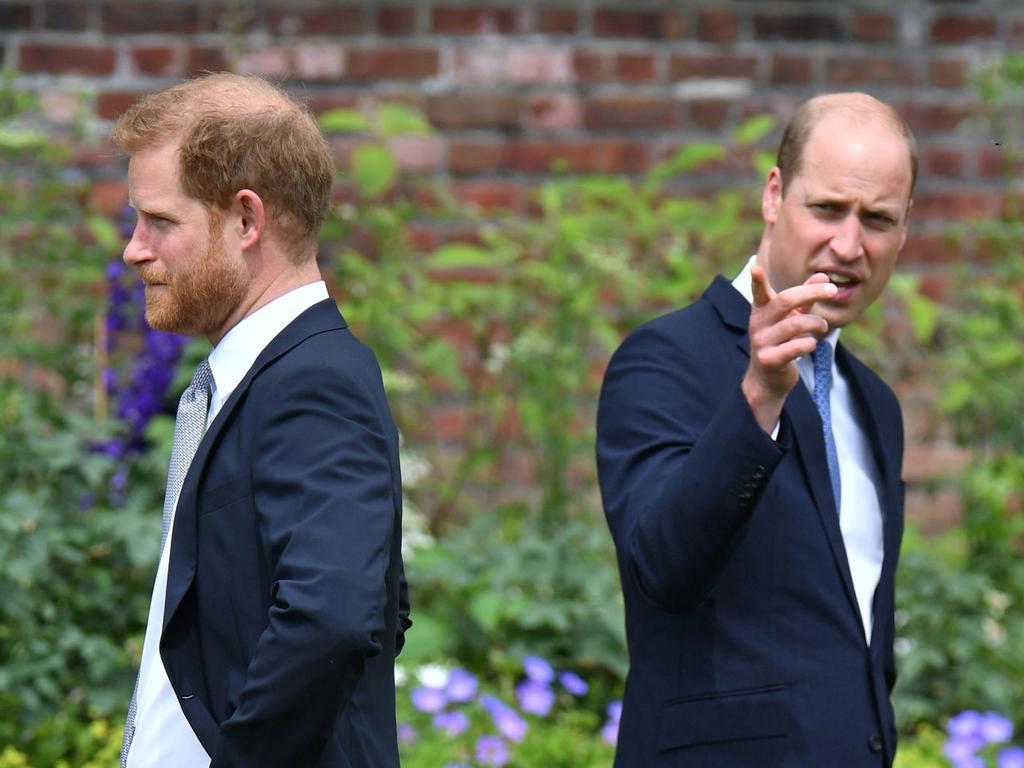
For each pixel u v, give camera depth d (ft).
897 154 31.09
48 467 48.73
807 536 29.73
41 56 61.05
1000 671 51.83
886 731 29.89
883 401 33.78
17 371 58.59
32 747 44.80
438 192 59.98
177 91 26.61
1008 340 57.47
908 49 64.54
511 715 45.37
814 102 32.09
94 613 48.55
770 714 28.86
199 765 25.43
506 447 61.41
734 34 63.93
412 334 59.11
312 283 27.07
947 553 58.65
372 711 26.50
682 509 26.96
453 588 52.60
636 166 63.41
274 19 61.98
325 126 57.57
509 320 59.57
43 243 57.21
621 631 51.11
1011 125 61.82
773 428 27.25
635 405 30.63
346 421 25.08
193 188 26.04
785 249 31.55
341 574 23.49
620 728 30.81
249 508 25.14
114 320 54.85
